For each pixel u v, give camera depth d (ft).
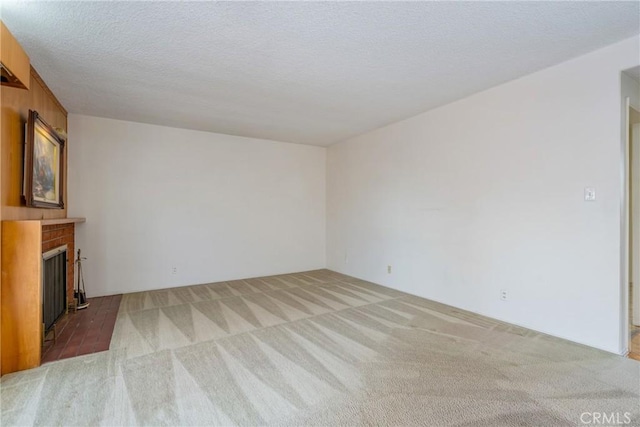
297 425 5.26
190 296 13.28
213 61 8.51
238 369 7.07
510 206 9.93
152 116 13.29
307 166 19.10
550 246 8.98
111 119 13.57
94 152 13.24
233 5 6.14
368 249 16.25
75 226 12.82
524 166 9.55
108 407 5.73
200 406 5.76
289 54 8.14
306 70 9.08
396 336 8.95
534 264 9.36
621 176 7.77
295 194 18.65
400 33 7.17
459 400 5.93
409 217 13.70
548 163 9.00
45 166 9.29
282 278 16.97
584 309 8.34
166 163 14.80
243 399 5.97
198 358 7.61
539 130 9.18
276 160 17.94
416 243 13.37
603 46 7.81
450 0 5.99
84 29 6.93
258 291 14.15
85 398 5.99
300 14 6.45
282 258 18.20
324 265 19.85
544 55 8.25
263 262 17.54
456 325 9.81
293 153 18.54
